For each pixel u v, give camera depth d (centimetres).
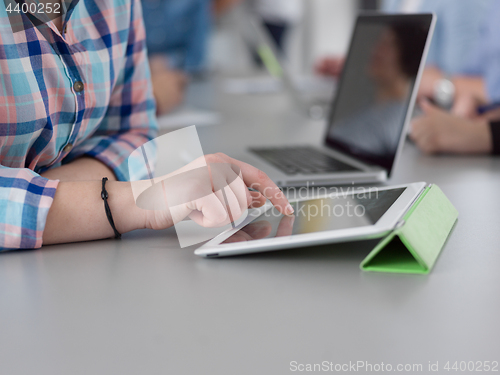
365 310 38
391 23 98
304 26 465
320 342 34
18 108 59
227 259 51
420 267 46
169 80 177
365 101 103
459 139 107
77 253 54
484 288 42
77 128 70
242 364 32
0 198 54
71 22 68
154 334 36
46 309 41
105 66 73
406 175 90
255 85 257
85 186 57
